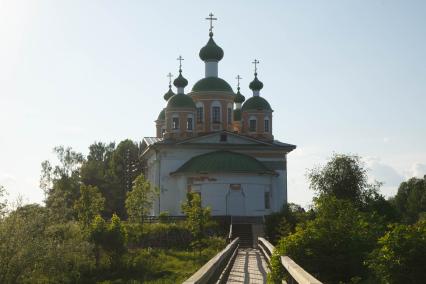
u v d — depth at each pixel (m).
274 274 17.62
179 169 68.38
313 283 8.97
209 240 48.38
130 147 105.69
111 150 115.44
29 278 36.88
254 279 22.88
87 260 40.34
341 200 21.16
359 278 17.17
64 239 41.97
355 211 20.61
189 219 47.16
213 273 14.05
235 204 64.00
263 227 55.22
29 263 36.12
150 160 78.56
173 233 50.16
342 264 18.58
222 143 71.25
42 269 36.97
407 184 124.62
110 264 42.19
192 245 47.25
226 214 63.53
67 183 93.12
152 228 50.12
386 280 16.23
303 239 18.95
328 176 62.06
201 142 70.81
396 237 16.42
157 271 39.34
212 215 62.31
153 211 71.12
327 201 20.72
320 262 18.59
